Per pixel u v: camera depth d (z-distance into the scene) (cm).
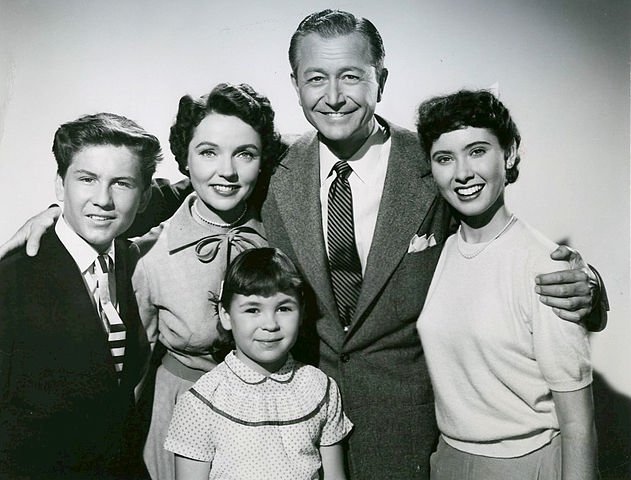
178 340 167
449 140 149
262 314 147
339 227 162
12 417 171
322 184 164
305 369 156
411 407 160
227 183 162
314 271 159
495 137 148
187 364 168
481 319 147
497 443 148
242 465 146
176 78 174
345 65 157
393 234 159
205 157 162
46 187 173
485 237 152
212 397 149
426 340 156
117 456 169
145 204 169
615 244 176
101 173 168
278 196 163
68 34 176
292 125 169
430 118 151
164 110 173
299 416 150
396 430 160
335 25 158
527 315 145
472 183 149
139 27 175
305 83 160
